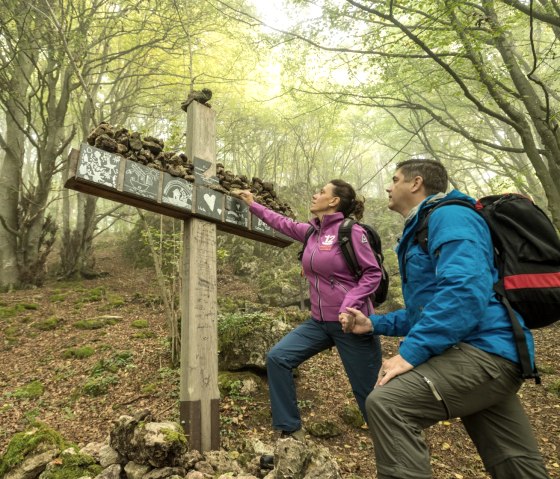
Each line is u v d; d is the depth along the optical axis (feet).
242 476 6.72
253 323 14.65
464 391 4.19
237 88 44.91
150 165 8.57
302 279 32.12
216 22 33.24
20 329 22.04
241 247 42.47
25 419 12.14
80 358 17.34
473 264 4.19
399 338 21.38
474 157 57.82
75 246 38.17
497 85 21.35
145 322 22.47
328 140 46.96
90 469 7.36
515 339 4.24
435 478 8.89
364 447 10.13
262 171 54.13
